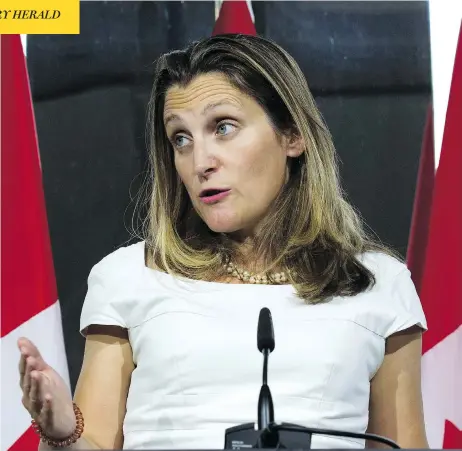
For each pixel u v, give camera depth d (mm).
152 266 5441
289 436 3748
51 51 6688
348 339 5090
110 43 6727
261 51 5438
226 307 5148
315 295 5168
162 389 5023
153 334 5133
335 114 6738
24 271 6418
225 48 5379
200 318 5109
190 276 5352
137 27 6742
